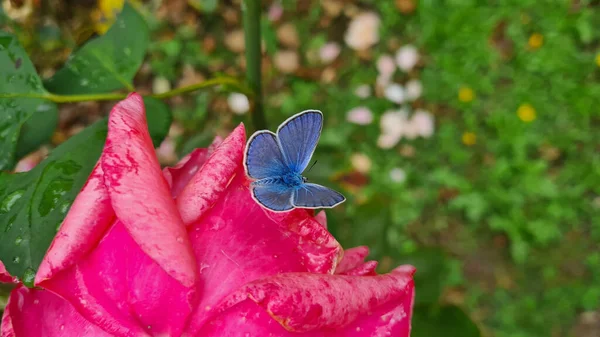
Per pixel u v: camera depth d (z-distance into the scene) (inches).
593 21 23.1
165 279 4.9
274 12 24.4
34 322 5.3
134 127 5.2
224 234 5.1
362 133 22.9
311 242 5.2
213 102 22.7
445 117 23.1
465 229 22.1
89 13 16.1
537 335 20.6
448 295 21.2
